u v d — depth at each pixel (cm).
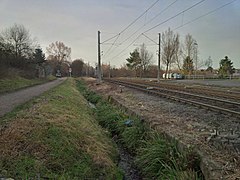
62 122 1098
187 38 8862
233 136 936
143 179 869
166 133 977
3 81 3300
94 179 796
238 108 1617
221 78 7675
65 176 736
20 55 5231
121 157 1105
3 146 784
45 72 7188
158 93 2694
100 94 3303
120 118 1554
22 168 703
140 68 11288
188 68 8925
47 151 816
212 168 637
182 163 741
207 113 1483
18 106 1511
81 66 14000
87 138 1059
